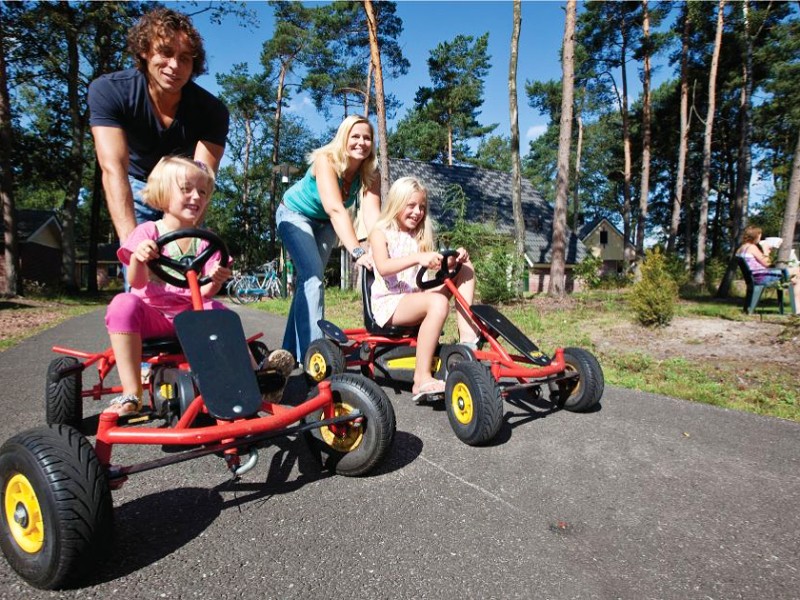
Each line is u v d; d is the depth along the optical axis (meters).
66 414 2.70
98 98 2.92
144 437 1.64
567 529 1.89
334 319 8.52
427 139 35.12
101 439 1.65
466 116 36.44
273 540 1.77
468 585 1.54
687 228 33.28
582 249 24.81
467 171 24.23
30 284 17.55
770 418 3.35
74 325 8.56
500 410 2.60
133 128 3.14
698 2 21.27
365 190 3.84
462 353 3.11
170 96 3.12
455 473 2.36
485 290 10.69
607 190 48.22
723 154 34.69
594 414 3.34
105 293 22.98
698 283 16.80
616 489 2.24
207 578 1.55
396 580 1.56
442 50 33.94
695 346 6.09
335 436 2.31
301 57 29.44
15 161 16.48
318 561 1.65
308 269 3.89
